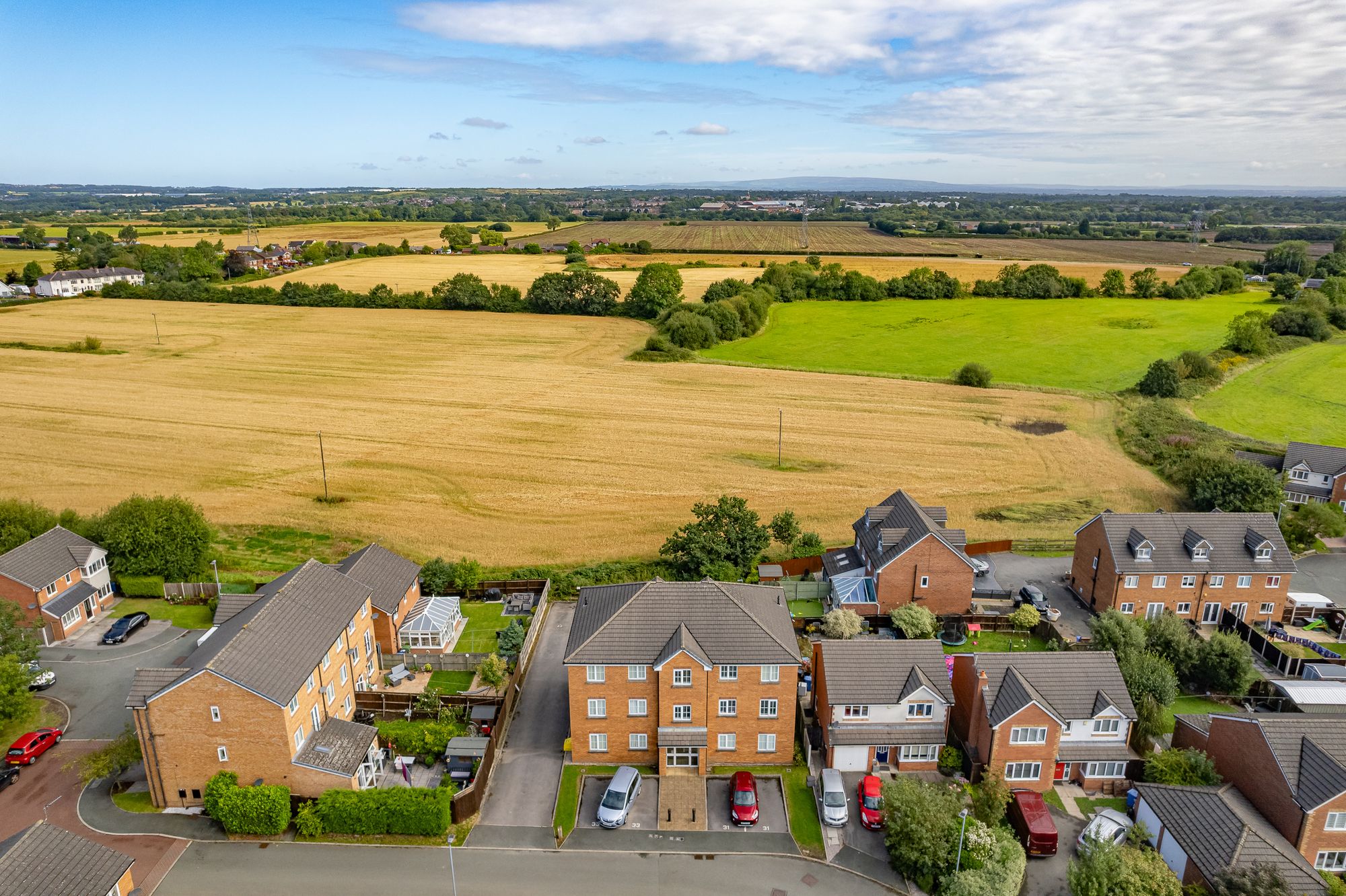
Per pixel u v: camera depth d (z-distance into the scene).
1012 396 133.75
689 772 50.31
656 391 136.38
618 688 49.62
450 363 153.75
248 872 42.12
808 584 70.88
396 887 41.31
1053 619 67.44
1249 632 64.19
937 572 66.56
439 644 62.53
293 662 47.34
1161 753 48.19
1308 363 152.62
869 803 46.06
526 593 70.94
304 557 77.50
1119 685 49.00
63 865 36.66
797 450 108.56
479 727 52.59
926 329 186.38
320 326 184.88
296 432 113.75
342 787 46.00
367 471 99.69
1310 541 79.88
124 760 47.41
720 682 49.25
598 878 42.16
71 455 103.25
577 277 199.12
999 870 39.44
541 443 110.56
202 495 91.75
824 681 50.72
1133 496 93.25
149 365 148.12
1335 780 39.56
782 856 43.75
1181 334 177.50
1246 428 116.88
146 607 68.56
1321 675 57.88
